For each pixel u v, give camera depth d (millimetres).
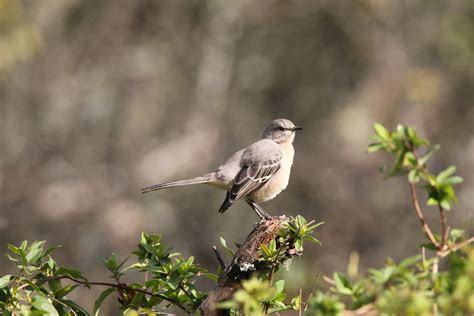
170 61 19312
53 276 5281
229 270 5137
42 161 18406
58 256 17141
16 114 18578
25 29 14062
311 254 17078
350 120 17734
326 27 18484
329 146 18047
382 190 17828
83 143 18875
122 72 19312
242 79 18969
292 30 18609
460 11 18594
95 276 16547
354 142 17828
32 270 5184
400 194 17812
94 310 5328
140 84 19328
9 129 18406
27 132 18562
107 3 19078
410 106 18047
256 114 18828
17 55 14516
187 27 19234
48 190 17859
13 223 17344
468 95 18484
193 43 19203
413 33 18672
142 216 17594
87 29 19094
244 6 18656
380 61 18344
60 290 5277
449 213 16906
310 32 18547
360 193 17844
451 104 18453
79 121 18984
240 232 17703
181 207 18000
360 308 3824
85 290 15766
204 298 5270
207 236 17719
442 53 18469
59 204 17672
